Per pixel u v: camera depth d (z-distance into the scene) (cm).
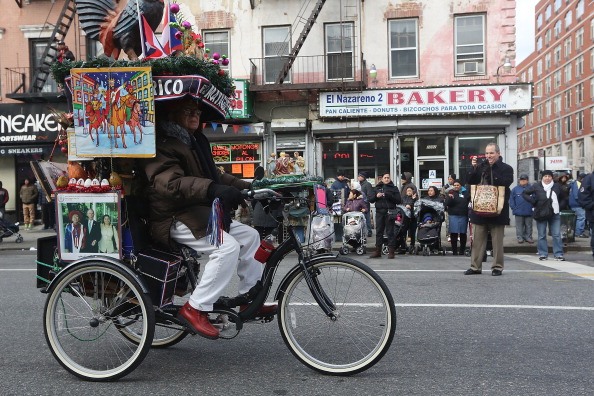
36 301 689
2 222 1581
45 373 410
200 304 384
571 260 1141
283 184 409
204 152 437
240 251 409
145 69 386
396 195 1180
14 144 1988
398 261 1128
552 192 1129
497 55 1895
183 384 379
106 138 391
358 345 393
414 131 1902
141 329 407
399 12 1927
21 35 2094
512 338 488
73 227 400
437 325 536
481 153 1886
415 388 365
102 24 441
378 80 1944
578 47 6378
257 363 423
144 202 407
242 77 2000
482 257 889
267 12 1989
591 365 411
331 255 398
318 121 1948
